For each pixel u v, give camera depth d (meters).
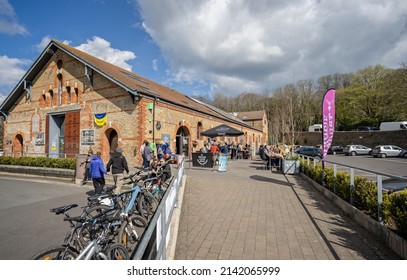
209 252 3.89
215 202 6.97
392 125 39.09
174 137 16.98
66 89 18.17
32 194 9.25
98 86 16.23
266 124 57.25
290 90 36.66
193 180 10.22
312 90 57.50
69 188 10.45
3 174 15.27
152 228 1.85
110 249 3.24
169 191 3.58
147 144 12.32
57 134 19.47
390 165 21.19
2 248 4.60
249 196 7.76
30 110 20.56
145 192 5.77
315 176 9.52
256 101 69.75
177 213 5.07
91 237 3.42
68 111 17.80
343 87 64.06
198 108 21.91
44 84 19.78
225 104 74.25
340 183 6.77
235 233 4.70
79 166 11.50
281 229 4.93
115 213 4.03
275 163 15.29
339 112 53.28
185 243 4.20
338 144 45.19
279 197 7.67
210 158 14.90
